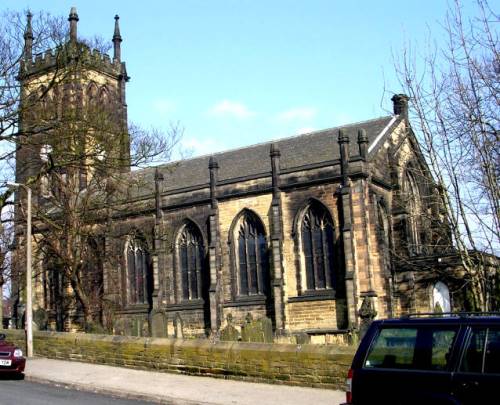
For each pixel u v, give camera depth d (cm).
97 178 5456
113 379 2603
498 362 1327
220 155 7269
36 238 6378
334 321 5478
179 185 6812
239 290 6078
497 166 2956
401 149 6166
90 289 6481
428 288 5428
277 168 5881
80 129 4331
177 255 6456
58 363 3122
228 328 4803
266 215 5928
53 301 7156
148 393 2281
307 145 6531
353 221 5462
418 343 1448
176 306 6356
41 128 4388
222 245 6156
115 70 8538
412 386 1414
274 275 5706
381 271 5481
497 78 2850
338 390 2220
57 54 4381
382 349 1497
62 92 4638
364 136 5619
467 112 2912
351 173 5528
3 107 4128
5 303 9469
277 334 5516
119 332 5709
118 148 4616
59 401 2208
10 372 2777
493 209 2823
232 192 6106
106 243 6538
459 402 1343
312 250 5712
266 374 2406
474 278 3155
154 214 6556
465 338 1384
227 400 2120
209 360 2583
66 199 5488
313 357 2302
